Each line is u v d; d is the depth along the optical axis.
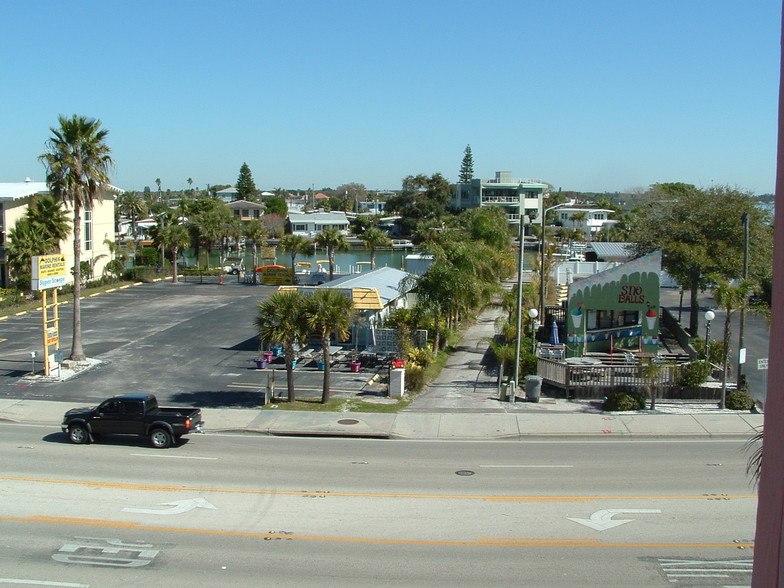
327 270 86.00
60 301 53.75
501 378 28.78
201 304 53.22
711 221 38.03
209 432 23.14
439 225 97.06
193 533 14.69
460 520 15.41
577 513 15.83
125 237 116.62
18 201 58.38
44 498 16.75
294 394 27.73
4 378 30.44
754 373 31.30
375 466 19.38
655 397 26.61
